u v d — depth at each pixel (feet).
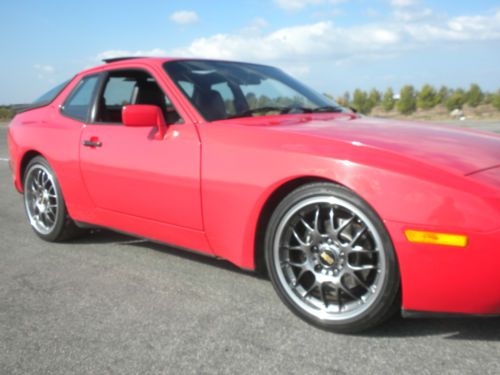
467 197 6.49
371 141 7.73
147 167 9.96
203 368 6.81
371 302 7.29
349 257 7.58
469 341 7.26
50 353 7.34
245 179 8.35
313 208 7.75
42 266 11.34
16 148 13.80
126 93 11.67
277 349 7.24
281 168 7.89
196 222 9.34
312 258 7.93
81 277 10.52
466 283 6.57
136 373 6.75
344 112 11.44
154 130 10.09
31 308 8.95
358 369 6.63
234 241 8.80
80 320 8.41
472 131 9.59
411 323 7.86
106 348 7.43
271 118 9.93
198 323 8.14
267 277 10.14
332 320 7.64
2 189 22.27
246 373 6.65
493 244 6.30
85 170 11.46
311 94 12.07
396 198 6.82
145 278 10.31
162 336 7.75
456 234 6.47
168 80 10.49
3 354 7.34
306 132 8.30
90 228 13.10
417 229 6.68
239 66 11.99
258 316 8.34
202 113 9.71
